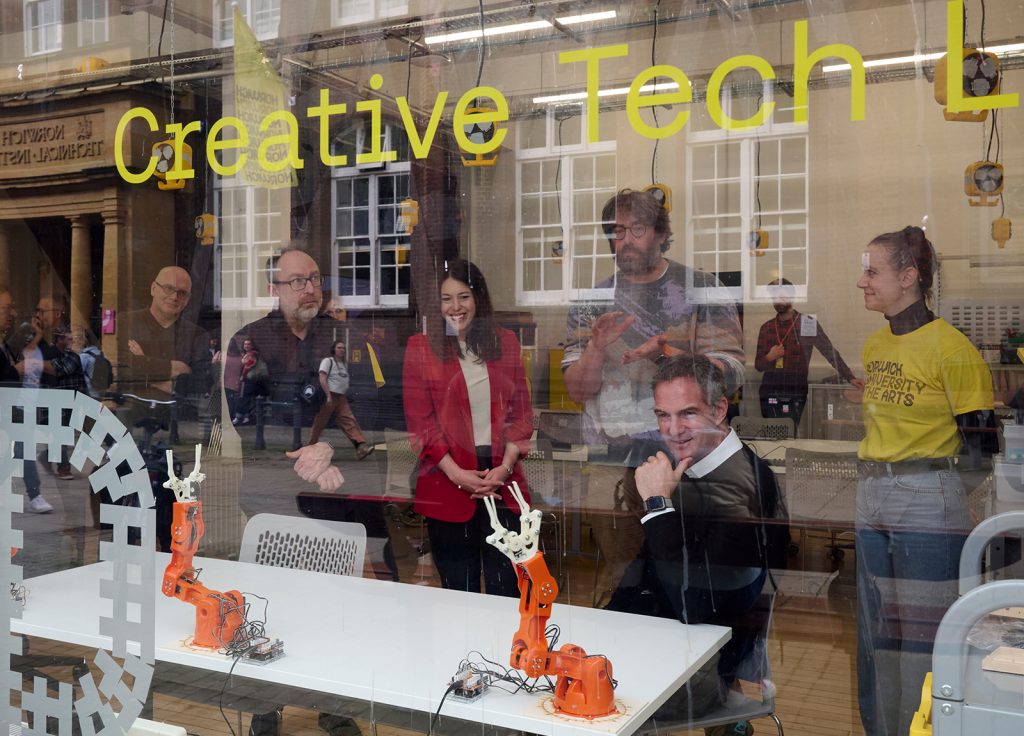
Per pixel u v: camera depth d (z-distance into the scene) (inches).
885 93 66.0
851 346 69.1
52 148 93.6
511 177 78.7
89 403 82.0
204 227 88.9
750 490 72.0
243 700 73.7
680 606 73.4
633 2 73.4
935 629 66.0
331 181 84.9
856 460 68.9
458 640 71.8
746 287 72.2
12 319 94.7
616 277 75.8
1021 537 63.1
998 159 63.2
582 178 76.3
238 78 87.7
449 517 82.2
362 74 83.0
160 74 90.6
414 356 82.7
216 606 74.2
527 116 77.5
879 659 66.9
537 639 61.7
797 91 68.9
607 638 70.3
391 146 82.4
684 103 72.4
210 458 90.4
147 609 75.5
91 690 77.2
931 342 66.2
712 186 72.2
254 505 89.2
